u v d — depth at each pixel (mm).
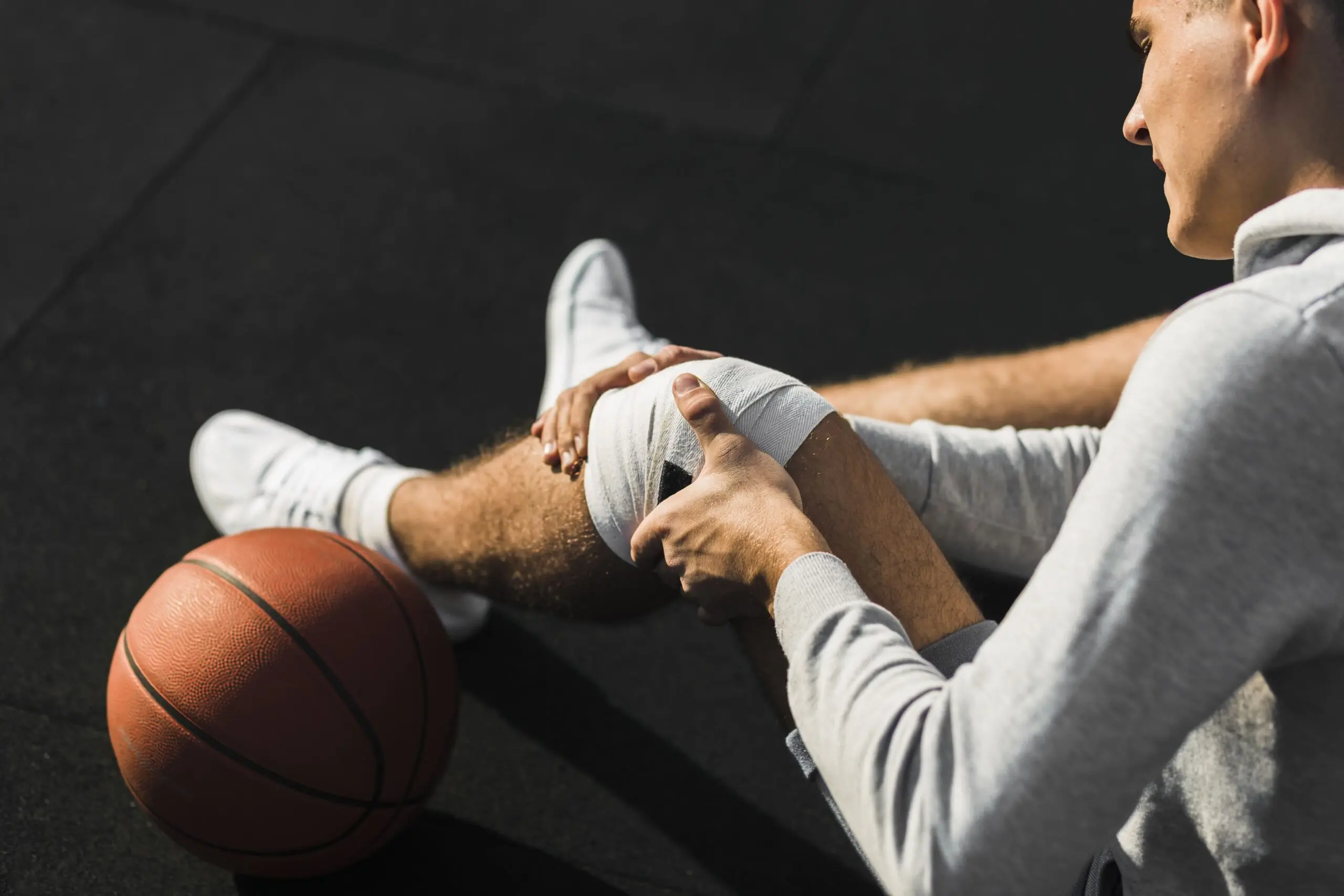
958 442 1533
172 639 1572
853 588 1073
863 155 3117
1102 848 1274
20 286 2719
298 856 1647
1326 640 926
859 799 992
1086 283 2859
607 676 2162
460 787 1983
